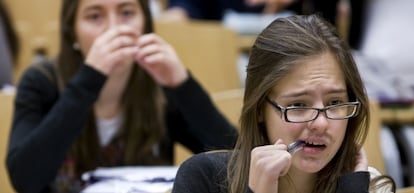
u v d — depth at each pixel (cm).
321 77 238
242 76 562
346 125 251
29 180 366
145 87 404
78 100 366
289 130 241
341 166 259
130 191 334
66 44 399
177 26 557
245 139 254
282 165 236
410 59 618
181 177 268
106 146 399
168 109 412
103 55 372
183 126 411
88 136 394
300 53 238
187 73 396
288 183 257
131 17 397
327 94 240
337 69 242
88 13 391
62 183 387
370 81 570
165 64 386
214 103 423
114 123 401
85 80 369
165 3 769
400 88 571
